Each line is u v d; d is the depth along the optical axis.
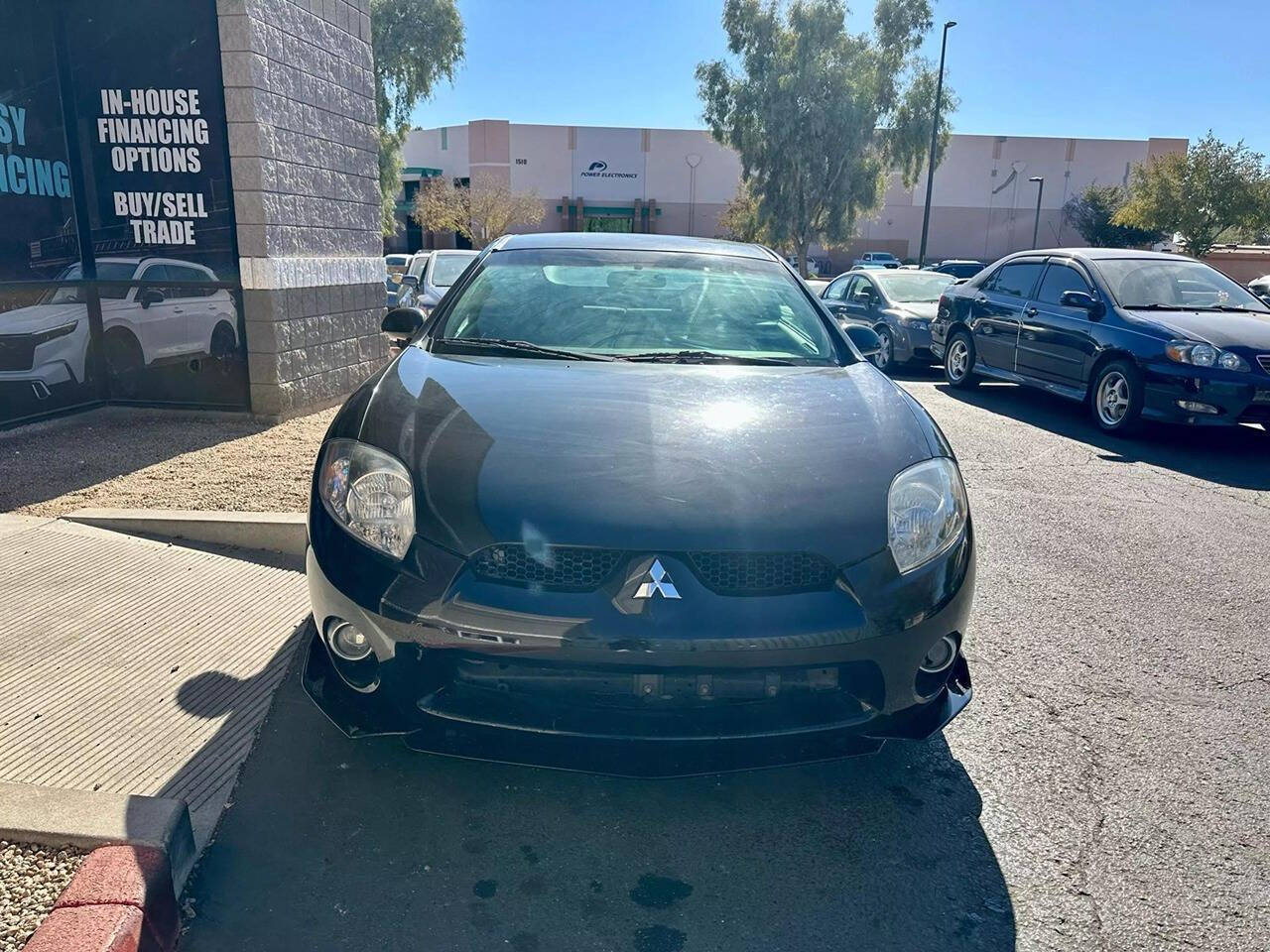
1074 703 3.33
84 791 2.27
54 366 6.41
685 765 2.30
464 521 2.35
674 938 2.12
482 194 49.53
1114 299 8.37
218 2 6.14
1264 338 7.41
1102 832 2.58
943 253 58.62
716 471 2.51
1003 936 2.17
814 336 3.72
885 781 2.79
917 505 2.55
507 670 2.30
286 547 4.37
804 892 2.30
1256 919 2.25
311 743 2.83
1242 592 4.48
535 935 2.11
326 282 7.43
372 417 2.76
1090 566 4.79
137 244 6.60
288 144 6.79
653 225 56.91
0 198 5.87
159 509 4.62
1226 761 2.97
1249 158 28.48
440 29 30.16
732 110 39.44
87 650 3.30
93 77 6.32
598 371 3.20
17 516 4.52
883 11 39.38
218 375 6.78
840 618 2.31
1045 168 57.69
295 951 2.03
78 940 1.80
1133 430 8.00
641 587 2.25
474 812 2.56
